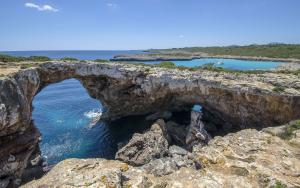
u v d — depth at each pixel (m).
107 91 39.59
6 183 20.48
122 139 32.75
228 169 7.44
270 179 6.70
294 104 25.47
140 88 36.94
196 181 6.68
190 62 81.56
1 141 21.27
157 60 95.00
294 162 7.78
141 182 6.55
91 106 48.72
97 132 35.19
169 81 34.03
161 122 29.84
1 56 36.00
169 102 40.53
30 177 22.81
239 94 29.42
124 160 23.17
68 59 40.47
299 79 30.78
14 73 23.77
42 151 28.91
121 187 6.27
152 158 22.77
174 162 9.18
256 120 29.89
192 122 28.95
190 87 33.16
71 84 73.81
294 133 10.43
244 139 9.69
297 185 6.50
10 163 21.34
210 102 33.62
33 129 26.00
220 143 9.34
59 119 40.41
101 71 35.53
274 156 8.16
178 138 30.27
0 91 20.06
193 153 9.38
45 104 48.97
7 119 20.28
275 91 26.64
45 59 40.34
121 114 41.31
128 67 36.34
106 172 6.60
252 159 7.95
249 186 6.48
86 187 5.98
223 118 35.22
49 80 34.28
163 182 6.64
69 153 28.66
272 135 10.33
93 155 28.30
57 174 6.69
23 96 23.41
